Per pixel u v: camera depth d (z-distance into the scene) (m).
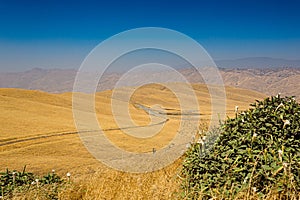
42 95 109.56
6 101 95.56
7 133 65.12
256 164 5.83
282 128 6.36
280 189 5.39
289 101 7.15
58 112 92.50
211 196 5.91
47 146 56.00
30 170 40.44
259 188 5.69
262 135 6.38
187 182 6.66
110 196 7.84
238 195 5.55
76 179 10.05
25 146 56.38
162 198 6.97
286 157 5.79
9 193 9.01
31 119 80.44
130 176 8.30
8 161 45.94
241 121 6.85
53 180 10.05
